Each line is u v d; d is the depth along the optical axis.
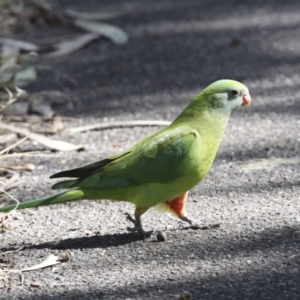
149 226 12.27
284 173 13.97
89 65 20.48
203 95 11.86
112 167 11.57
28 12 23.56
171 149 11.44
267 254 10.96
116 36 22.39
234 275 10.40
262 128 16.28
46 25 23.28
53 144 15.71
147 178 11.46
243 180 13.81
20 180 14.30
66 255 11.12
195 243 11.52
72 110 17.75
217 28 22.95
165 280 10.38
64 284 10.44
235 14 24.31
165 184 11.49
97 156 15.27
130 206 13.09
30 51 21.30
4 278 10.69
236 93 11.89
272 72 19.56
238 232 11.75
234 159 14.81
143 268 10.78
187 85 18.95
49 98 18.31
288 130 16.06
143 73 19.88
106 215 12.75
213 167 14.50
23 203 11.51
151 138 11.72
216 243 11.45
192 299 9.80
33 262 11.12
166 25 23.38
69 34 22.52
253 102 17.77
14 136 16.02
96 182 11.52
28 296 10.16
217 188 13.55
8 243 11.80
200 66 20.16
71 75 19.86
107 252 11.37
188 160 11.42
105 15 24.16
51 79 19.55
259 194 13.17
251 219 12.17
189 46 21.56
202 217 12.39
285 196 12.99
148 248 11.45
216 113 11.79
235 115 17.11
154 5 25.44
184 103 17.89
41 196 13.60
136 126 16.75
